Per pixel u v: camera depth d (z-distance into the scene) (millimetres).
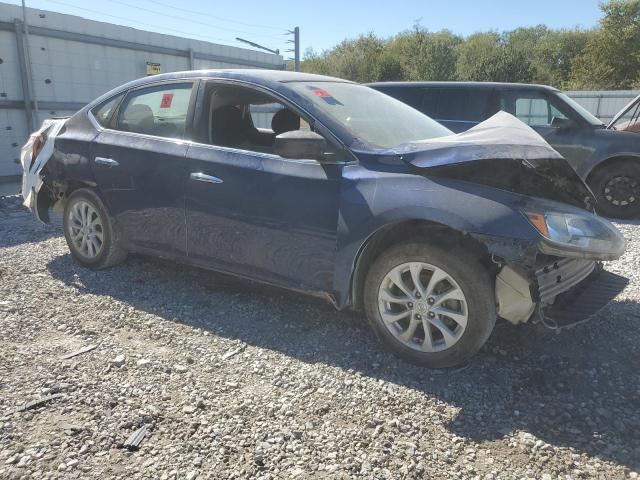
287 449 2541
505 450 2553
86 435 2609
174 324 3887
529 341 3633
